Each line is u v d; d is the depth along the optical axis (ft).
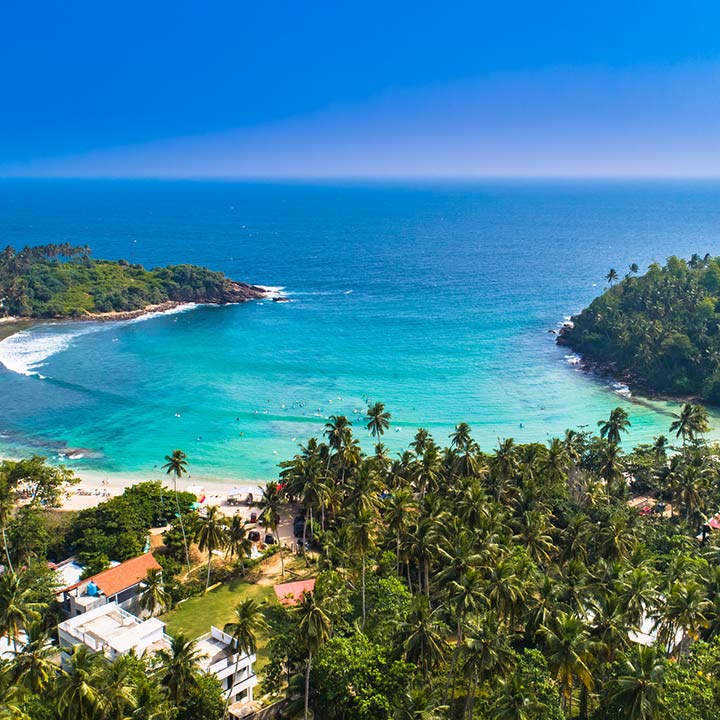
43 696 231.71
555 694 225.35
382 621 287.89
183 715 240.94
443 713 237.86
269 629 288.30
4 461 501.56
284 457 562.66
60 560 389.19
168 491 455.63
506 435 609.42
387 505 346.33
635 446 583.99
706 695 216.74
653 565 328.29
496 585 260.01
